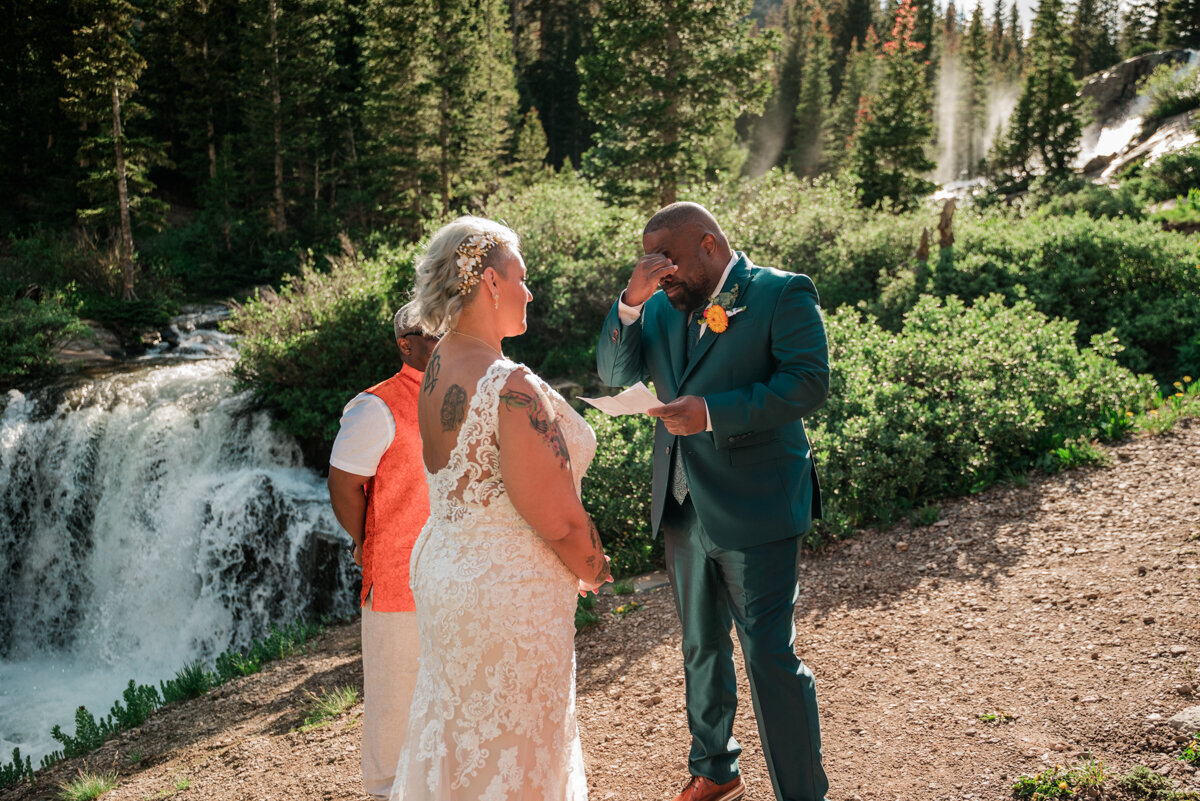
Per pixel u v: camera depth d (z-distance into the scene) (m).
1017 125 32.12
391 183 30.14
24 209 31.92
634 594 5.71
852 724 3.19
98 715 8.42
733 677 2.73
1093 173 32.09
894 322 10.17
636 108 16.17
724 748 2.71
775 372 2.43
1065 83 30.70
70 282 22.98
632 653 4.52
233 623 10.63
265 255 29.81
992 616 3.94
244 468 11.73
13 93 34.06
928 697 3.29
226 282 28.31
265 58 32.34
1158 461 5.62
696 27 16.00
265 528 10.48
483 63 36.03
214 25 36.81
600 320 12.87
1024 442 6.29
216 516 10.87
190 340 20.86
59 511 12.18
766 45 16.19
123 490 11.91
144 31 38.03
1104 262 10.11
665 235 2.51
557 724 1.97
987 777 2.67
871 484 6.02
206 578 10.90
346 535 9.85
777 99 68.06
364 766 2.89
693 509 2.59
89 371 15.18
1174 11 53.72
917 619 4.11
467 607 1.88
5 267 23.84
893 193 27.69
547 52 62.78
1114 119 38.91
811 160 59.50
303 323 12.25
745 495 2.42
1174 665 3.09
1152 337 8.98
